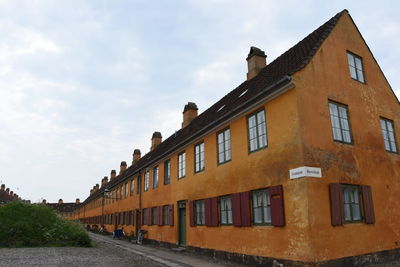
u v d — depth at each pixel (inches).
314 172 360.5
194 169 619.8
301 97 381.4
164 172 784.3
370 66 502.9
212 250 522.9
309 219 338.6
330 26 461.4
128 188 1146.0
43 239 666.8
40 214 733.9
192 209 604.4
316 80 405.4
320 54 423.2
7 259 461.1
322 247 339.6
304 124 373.1
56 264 420.8
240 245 449.1
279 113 400.8
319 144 379.6
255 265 413.4
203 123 660.1
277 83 388.2
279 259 371.9
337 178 383.9
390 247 418.6
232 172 485.7
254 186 430.9
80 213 2908.5
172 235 695.7
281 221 369.7
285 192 375.6
